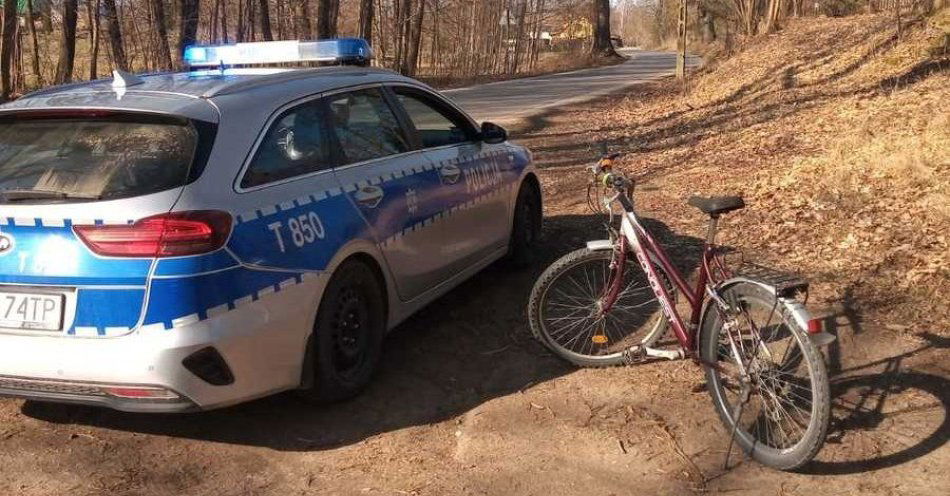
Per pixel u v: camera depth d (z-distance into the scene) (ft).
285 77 13.83
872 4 78.13
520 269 19.99
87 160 11.30
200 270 10.68
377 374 14.58
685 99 58.44
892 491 10.69
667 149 36.99
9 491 11.07
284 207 12.04
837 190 22.76
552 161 37.29
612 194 15.39
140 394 10.73
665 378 14.08
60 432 12.59
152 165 11.13
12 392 11.21
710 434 12.31
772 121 38.09
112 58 73.77
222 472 11.57
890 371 13.70
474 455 11.91
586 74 115.24
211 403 11.07
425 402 13.56
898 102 33.01
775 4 77.46
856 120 32.14
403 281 14.67
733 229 21.76
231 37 93.76
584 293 14.88
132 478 11.41
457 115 17.70
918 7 55.67
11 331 10.87
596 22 164.45
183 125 11.63
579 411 13.09
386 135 15.11
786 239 20.33
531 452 11.95
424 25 117.60
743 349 11.54
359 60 16.20
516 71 140.15
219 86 12.81
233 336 10.99
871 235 19.40
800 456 10.81
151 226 10.54
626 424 12.66
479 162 17.56
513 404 13.39
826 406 10.45
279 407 13.35
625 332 15.65
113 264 10.55
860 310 15.97
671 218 23.43
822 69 50.01
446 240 16.02
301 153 12.95
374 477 11.43
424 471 11.53
